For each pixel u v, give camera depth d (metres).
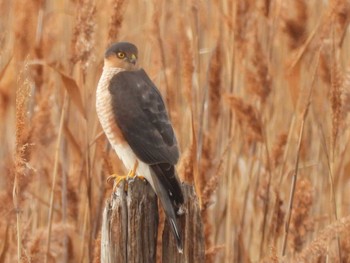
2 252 10.80
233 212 12.02
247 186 12.16
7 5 13.42
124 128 9.12
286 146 11.55
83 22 10.91
